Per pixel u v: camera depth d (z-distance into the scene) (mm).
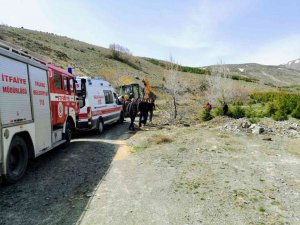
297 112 18953
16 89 6977
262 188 6863
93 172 8102
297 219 5406
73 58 56625
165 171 8109
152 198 6262
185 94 34062
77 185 7059
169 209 5734
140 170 8258
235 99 34938
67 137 11289
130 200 6160
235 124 15477
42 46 51312
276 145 11453
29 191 6625
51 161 9219
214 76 27359
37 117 8125
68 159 9469
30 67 7801
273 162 9039
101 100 15180
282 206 5934
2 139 6309
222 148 10789
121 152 10531
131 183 7195
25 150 7461
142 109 16953
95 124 14023
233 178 7516
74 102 12016
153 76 71375
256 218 5402
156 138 12797
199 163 8867
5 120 6430
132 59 83250
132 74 62562
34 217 5379
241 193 6531
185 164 8766
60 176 7719
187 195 6418
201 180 7355
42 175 7785
